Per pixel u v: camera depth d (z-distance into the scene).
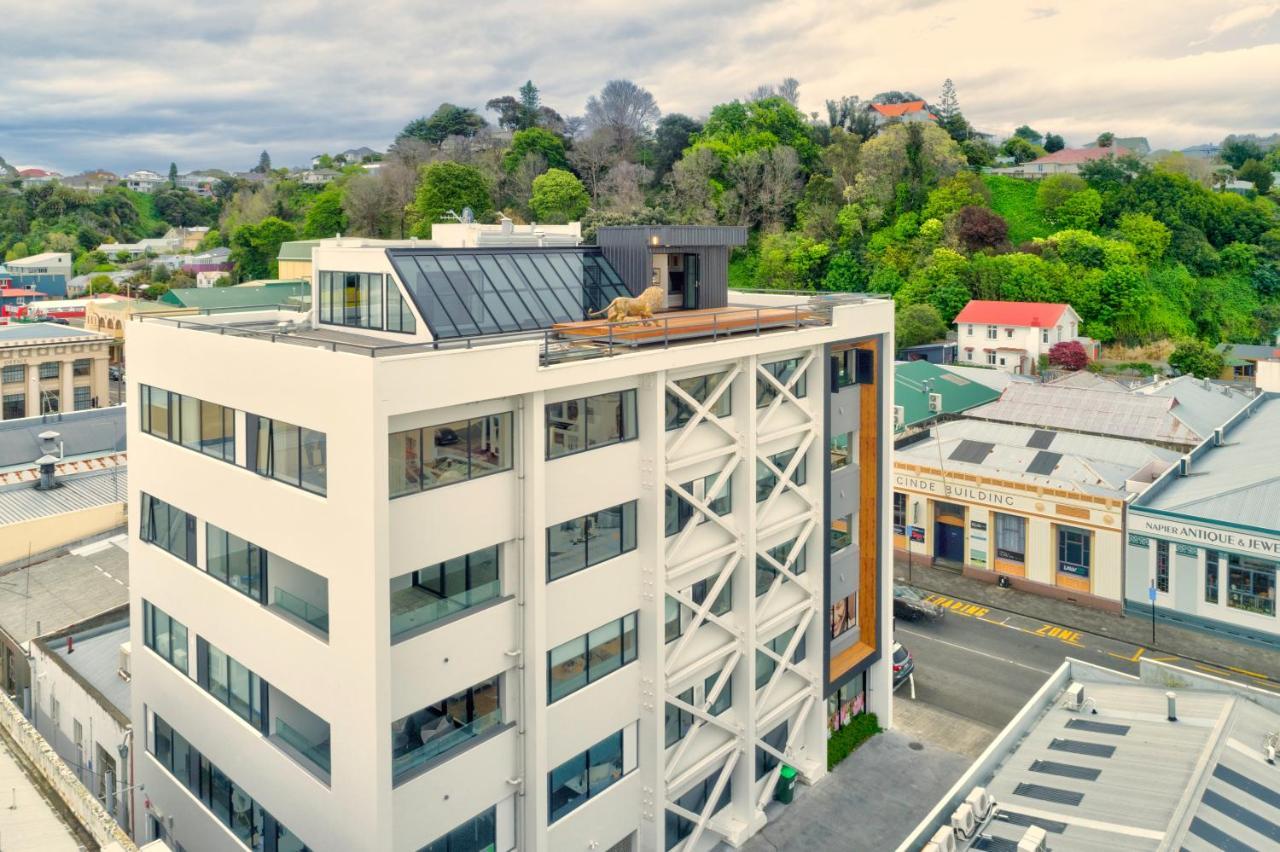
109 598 42.56
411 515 22.06
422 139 193.88
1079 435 62.09
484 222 129.25
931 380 77.25
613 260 35.03
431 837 23.23
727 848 32.03
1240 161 196.88
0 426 59.00
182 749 29.12
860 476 37.59
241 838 26.66
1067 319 104.62
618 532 27.53
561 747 26.06
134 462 29.52
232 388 24.53
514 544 24.69
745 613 31.16
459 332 28.39
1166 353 109.12
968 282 114.12
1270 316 122.56
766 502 32.00
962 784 25.64
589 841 27.27
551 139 150.62
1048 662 46.50
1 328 98.38
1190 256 128.50
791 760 34.69
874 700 39.62
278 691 24.83
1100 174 145.38
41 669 38.28
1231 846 22.44
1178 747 27.20
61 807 22.23
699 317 30.91
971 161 162.00
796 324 33.06
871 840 32.53
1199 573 48.56
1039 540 54.84
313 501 22.20
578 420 25.84
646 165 152.62
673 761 29.14
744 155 132.50
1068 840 23.19
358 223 148.00
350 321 30.58
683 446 28.58
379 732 21.25
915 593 52.91
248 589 25.28
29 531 45.78
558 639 25.64
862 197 129.12
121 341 118.75
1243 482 50.81
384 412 20.56
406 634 22.39
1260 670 45.34
